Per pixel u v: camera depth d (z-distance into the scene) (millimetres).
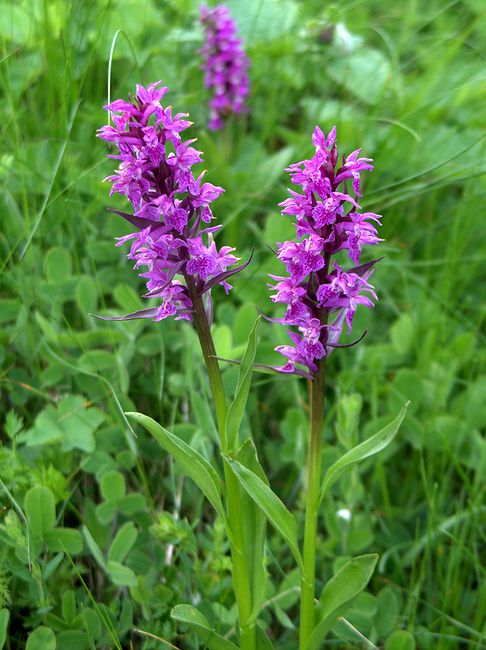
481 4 886
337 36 791
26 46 697
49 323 594
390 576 537
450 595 509
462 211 682
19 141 631
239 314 599
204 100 774
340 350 631
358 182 378
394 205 700
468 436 581
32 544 472
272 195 719
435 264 700
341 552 531
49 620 468
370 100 786
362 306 644
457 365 619
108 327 596
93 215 657
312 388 403
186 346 586
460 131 740
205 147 728
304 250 376
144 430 568
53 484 504
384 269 681
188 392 579
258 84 771
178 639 481
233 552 420
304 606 420
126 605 478
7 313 592
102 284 636
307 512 414
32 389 557
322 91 841
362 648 485
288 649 490
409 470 582
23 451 539
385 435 396
